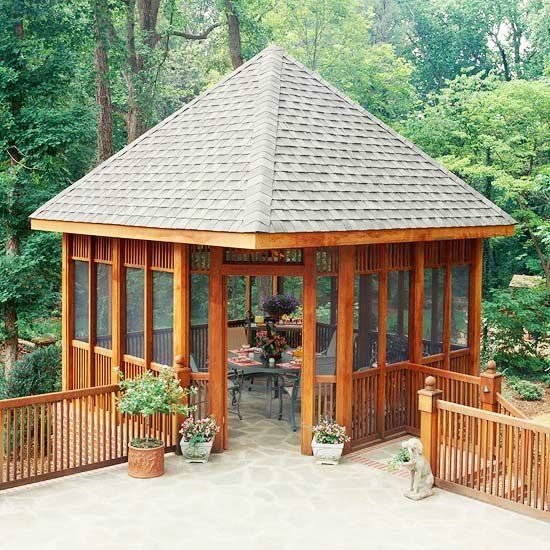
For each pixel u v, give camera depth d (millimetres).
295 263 12148
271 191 11102
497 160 24406
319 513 10055
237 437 13328
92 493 10672
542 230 22609
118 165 14398
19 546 8961
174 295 12328
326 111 13812
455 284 14477
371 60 32969
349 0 34125
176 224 11406
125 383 11641
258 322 17594
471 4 36125
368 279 12875
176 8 29375
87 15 22469
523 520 9906
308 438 12383
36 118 19312
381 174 13148
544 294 23312
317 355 13086
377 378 13133
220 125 13375
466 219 13609
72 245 14680
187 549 8945
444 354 14289
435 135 25219
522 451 10156
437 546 9102
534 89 23031
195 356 12570
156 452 11289
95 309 14242
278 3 33531
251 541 9180
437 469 11109
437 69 37844
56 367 17359
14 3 19594
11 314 19906
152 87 25859
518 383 21734
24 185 19906
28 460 10797
